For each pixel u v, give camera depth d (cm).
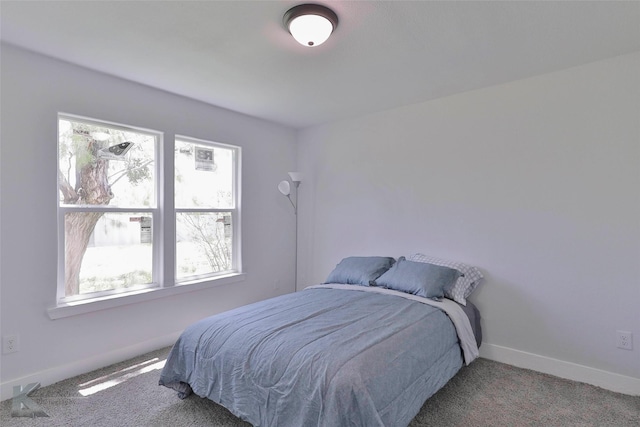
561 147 251
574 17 184
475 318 270
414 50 220
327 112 354
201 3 171
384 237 348
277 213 402
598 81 236
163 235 298
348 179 376
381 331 190
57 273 238
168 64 242
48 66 232
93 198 263
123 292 278
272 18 185
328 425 138
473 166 292
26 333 224
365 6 173
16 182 220
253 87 286
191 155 329
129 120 273
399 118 337
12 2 170
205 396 191
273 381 163
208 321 215
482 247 287
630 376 225
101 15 182
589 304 240
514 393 224
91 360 253
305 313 221
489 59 233
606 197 234
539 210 260
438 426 188
